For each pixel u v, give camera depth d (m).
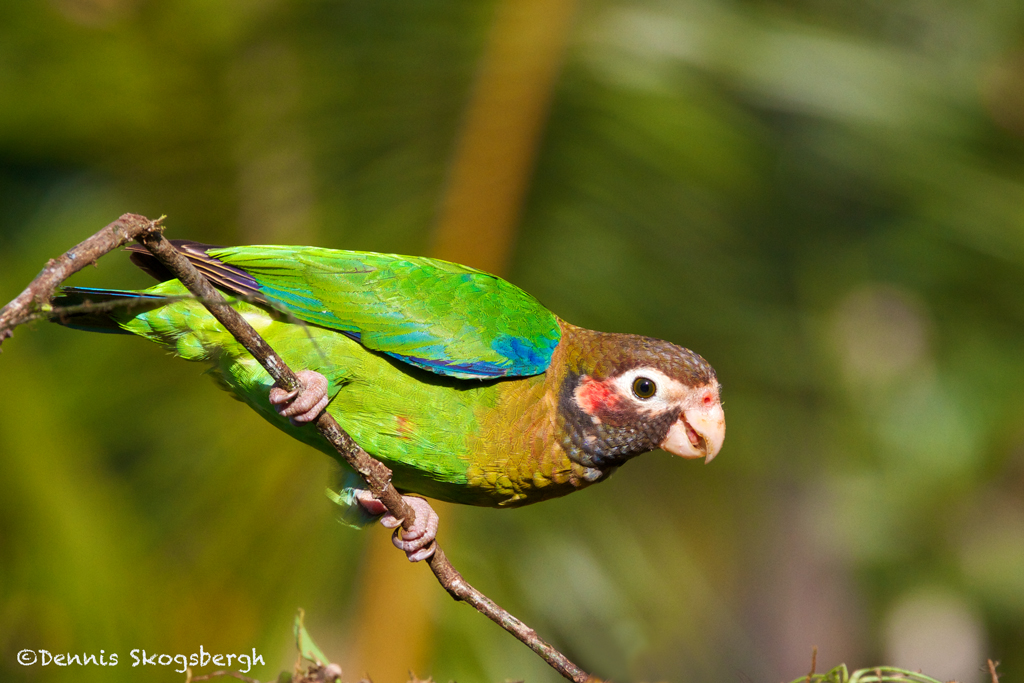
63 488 9.79
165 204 11.02
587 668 10.70
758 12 12.02
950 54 13.88
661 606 11.54
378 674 9.44
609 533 11.31
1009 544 18.41
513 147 10.26
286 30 10.81
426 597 9.81
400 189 10.15
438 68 10.48
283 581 9.59
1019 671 18.70
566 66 10.47
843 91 11.90
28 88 11.58
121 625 9.41
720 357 12.15
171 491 10.01
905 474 17.48
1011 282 13.73
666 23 11.06
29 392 10.18
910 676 6.95
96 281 11.14
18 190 13.33
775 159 12.76
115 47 11.55
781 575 20.17
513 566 10.40
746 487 17.12
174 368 10.46
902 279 14.25
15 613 9.39
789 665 20.30
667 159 10.61
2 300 10.98
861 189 13.62
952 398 16.27
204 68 11.16
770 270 12.70
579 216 10.45
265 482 9.80
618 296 10.66
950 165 12.54
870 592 19.50
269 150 10.65
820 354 13.42
